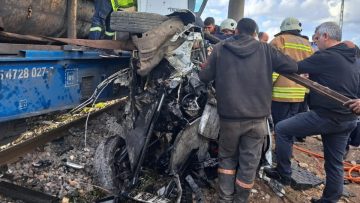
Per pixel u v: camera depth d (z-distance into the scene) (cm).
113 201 345
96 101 470
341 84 362
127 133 366
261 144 342
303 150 599
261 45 336
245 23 340
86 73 454
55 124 447
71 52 411
